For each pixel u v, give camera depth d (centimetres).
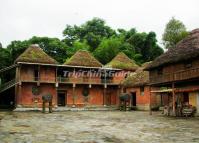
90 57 5459
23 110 4550
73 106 5069
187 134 1728
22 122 2481
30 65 4828
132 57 7512
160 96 4616
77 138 1569
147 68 3831
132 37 8094
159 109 4503
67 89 5188
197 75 2783
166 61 3397
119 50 7525
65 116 3306
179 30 6812
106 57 7375
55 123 2422
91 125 2264
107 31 8850
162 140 1505
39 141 1461
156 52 7831
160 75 3456
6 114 3581
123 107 4859
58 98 5200
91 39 8238
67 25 8800
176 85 3694
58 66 5000
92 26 8794
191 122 2480
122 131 1877
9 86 4784
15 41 6303
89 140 1503
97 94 5419
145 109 4684
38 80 4784
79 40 8538
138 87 4919
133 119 2852
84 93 5306
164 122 2497
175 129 1981
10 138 1549
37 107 4809
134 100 5103
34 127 2095
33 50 4938
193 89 3041
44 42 6925
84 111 4534
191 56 2975
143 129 1988
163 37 6925
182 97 3572
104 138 1572
